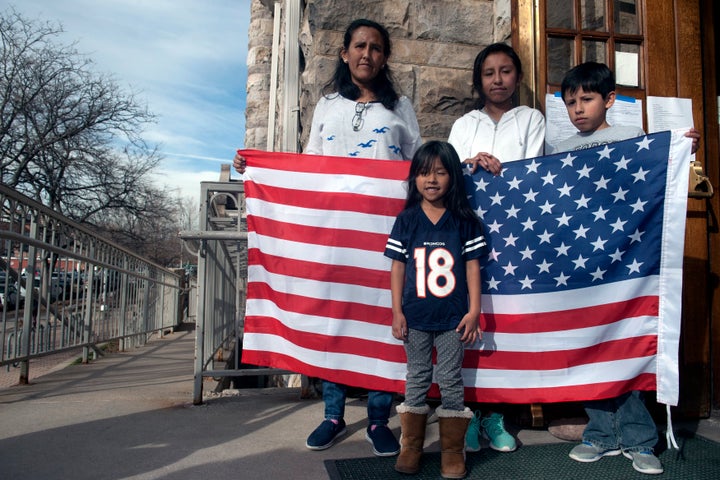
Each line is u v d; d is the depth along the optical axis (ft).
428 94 11.19
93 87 58.65
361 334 8.13
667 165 7.44
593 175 7.75
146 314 23.94
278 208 8.61
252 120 33.78
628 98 10.23
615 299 7.54
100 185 60.18
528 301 7.82
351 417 9.15
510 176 8.07
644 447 7.04
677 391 7.11
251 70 34.40
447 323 6.84
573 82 8.42
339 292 8.27
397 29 11.21
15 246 13.02
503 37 11.22
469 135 8.86
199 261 10.01
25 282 13.42
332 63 10.90
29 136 57.57
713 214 9.87
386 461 6.99
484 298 7.93
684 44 10.41
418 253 7.05
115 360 17.57
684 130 7.37
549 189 7.91
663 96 10.27
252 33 34.86
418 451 6.70
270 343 8.52
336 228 8.41
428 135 11.16
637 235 7.53
